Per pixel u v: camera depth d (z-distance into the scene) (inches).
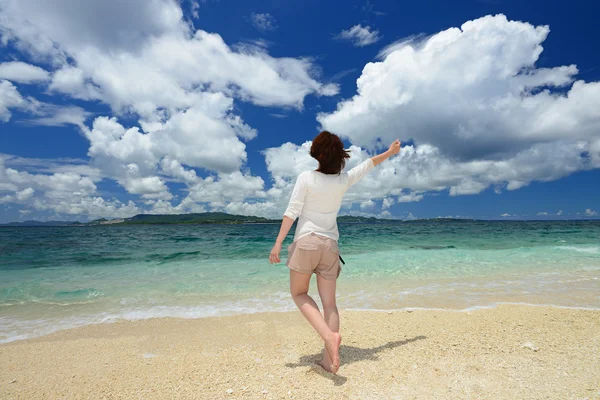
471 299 213.5
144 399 90.4
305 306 96.0
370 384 92.4
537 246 510.0
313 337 147.3
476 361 106.3
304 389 91.3
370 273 305.1
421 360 109.5
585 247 482.0
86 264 380.8
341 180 100.5
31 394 97.0
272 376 101.5
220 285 262.4
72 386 101.7
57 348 139.8
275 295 232.1
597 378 89.7
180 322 175.2
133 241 708.7
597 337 129.4
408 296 223.0
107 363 121.4
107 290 248.5
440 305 200.2
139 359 124.9
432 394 85.4
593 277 280.7
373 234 836.6
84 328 169.2
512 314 173.6
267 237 797.2
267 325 166.6
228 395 90.2
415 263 353.4
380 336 140.4
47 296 233.0
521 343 124.5
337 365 90.3
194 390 94.4
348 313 181.5
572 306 195.6
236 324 169.3
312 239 95.6
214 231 1261.1
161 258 426.6
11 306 210.2
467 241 614.2
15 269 349.1
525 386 87.4
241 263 378.3
